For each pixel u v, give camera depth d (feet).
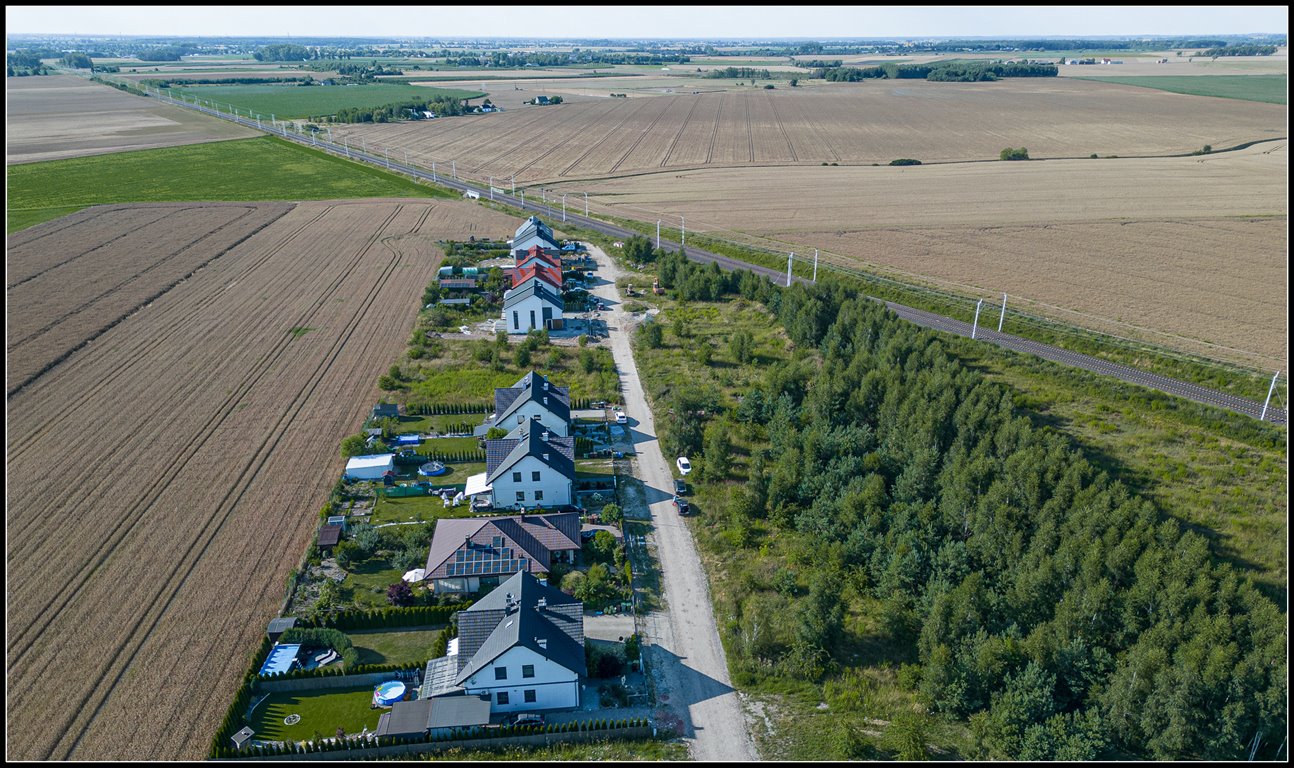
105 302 417.08
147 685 173.99
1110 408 309.01
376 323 396.57
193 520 233.55
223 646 185.78
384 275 470.39
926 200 638.94
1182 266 461.78
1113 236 523.70
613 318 415.64
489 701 169.37
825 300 380.78
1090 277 447.83
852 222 578.66
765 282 425.69
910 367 308.19
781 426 281.33
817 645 184.96
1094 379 325.42
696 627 199.00
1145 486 254.06
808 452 257.14
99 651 183.32
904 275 458.91
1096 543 197.88
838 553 214.48
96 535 225.76
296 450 274.57
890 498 244.63
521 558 208.74
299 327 389.39
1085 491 222.28
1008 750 157.28
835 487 243.40
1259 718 153.69
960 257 490.90
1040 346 366.02
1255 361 335.88
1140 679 160.35
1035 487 226.38
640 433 296.92
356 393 320.09
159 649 184.34
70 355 350.43
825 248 517.55
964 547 208.85
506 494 244.63
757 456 263.49
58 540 223.30
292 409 304.91
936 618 179.73
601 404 316.60
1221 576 188.75
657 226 561.02
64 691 171.83
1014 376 339.16
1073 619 180.04
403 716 165.27
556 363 353.51
